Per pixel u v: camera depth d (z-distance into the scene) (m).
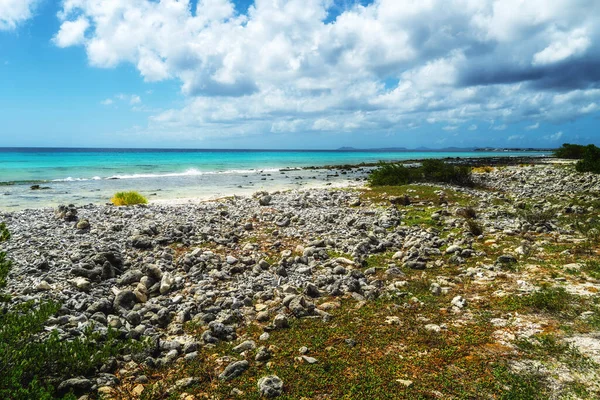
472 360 5.60
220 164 71.62
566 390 4.81
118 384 5.38
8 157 80.06
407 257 11.03
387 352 5.96
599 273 8.95
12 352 4.89
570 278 8.80
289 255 11.57
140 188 32.50
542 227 13.95
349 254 11.80
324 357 5.88
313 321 7.24
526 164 54.00
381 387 5.03
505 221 15.97
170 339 6.70
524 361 5.52
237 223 15.49
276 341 6.50
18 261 9.68
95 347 5.81
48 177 41.19
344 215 17.77
